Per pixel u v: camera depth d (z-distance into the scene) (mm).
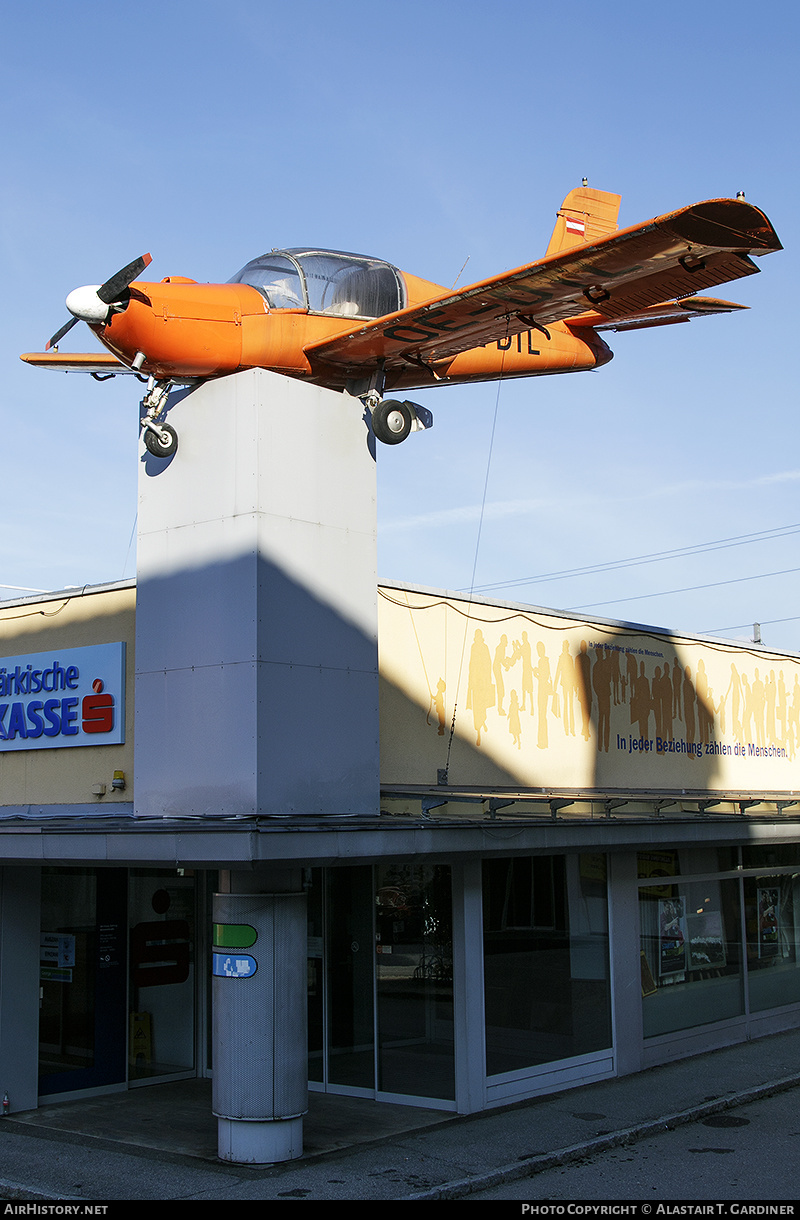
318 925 11680
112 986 11805
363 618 9984
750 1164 8914
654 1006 12812
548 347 13055
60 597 11617
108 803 10867
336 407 10055
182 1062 12367
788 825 13625
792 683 16703
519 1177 8586
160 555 9977
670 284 10016
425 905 10828
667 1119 10086
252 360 10375
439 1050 10578
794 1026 15180
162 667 9789
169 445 9945
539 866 11461
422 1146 9242
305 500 9648
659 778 13898
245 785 8930
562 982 11531
